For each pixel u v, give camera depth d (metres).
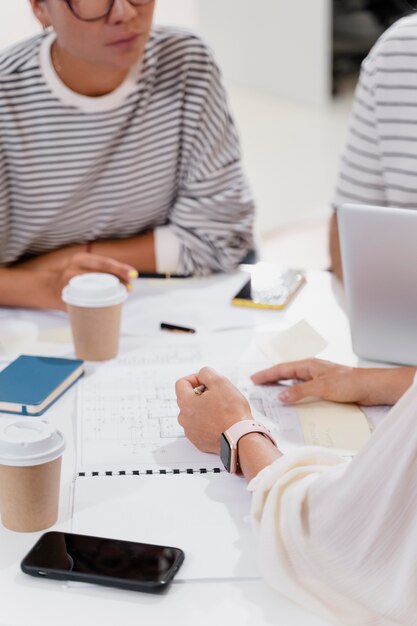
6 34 2.18
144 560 1.06
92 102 1.86
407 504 0.94
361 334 1.54
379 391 1.42
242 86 7.09
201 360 1.57
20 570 1.07
